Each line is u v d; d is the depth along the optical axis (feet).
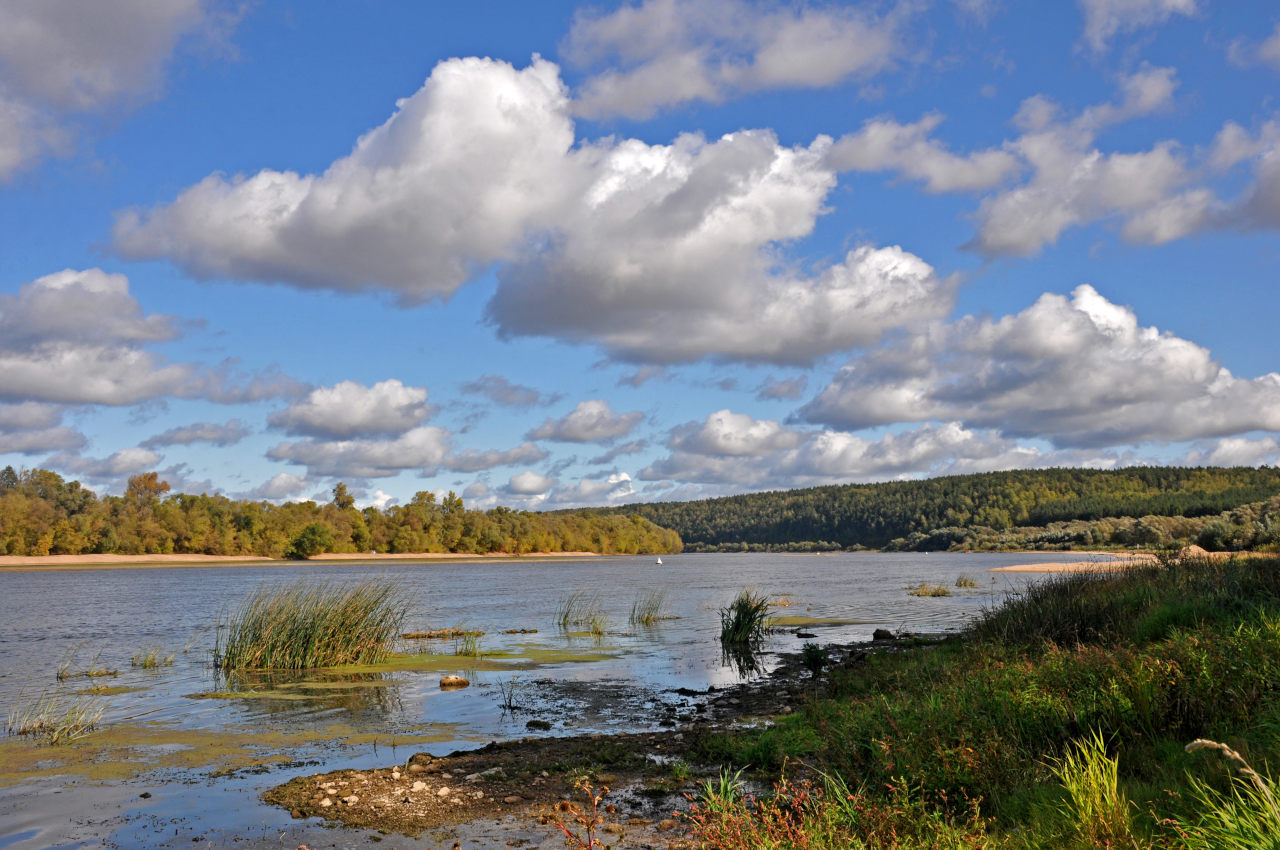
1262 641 32.48
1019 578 194.08
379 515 554.05
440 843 27.43
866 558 495.82
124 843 28.12
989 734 27.81
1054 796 22.50
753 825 21.48
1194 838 16.90
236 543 463.83
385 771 36.60
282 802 32.32
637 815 29.71
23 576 301.22
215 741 43.62
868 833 21.39
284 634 71.56
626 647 84.07
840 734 32.50
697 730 43.78
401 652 80.53
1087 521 574.56
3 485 420.77
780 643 85.87
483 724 47.65
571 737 43.68
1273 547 87.71
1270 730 23.94
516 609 134.31
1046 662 36.09
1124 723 27.61
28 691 60.03
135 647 87.35
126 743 43.24
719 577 258.57
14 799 33.32
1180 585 54.03
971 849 19.80
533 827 28.81
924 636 83.87
